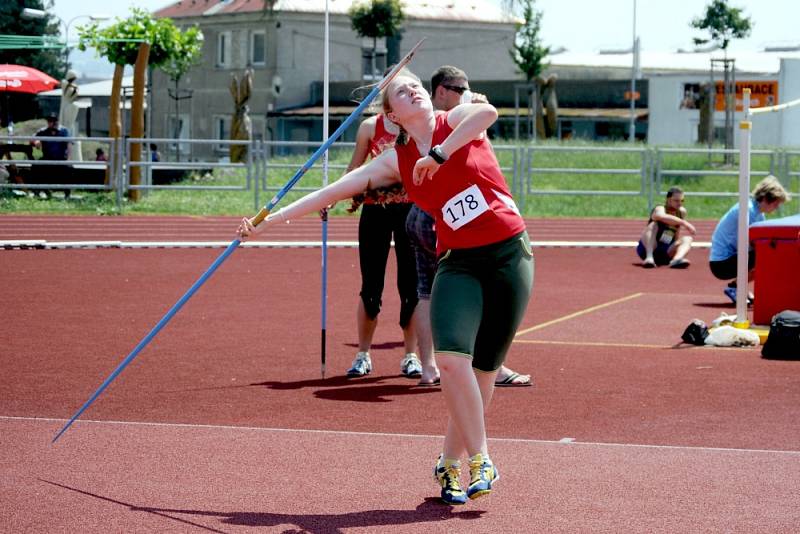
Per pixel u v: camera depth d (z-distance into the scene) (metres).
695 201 37.00
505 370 10.28
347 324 13.91
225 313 14.70
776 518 6.43
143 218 30.50
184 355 11.66
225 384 10.21
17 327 13.34
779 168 33.25
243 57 69.50
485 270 6.62
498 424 8.73
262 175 32.34
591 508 6.61
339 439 8.20
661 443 8.16
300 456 7.73
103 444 8.01
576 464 7.56
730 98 49.53
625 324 14.15
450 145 6.45
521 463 7.57
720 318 13.55
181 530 6.18
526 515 6.48
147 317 14.26
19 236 25.91
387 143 9.84
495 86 66.75
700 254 24.41
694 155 40.78
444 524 6.32
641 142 59.88
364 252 10.62
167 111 74.50
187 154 68.81
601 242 26.56
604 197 36.09
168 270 19.70
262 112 68.38
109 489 6.93
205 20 71.19
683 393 9.95
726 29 69.25
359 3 62.50
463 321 6.52
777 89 61.00
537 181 41.19
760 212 15.67
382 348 12.24
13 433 8.30
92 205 32.06
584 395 9.84
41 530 6.16
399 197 7.07
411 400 9.59
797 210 33.31
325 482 7.11
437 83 9.54
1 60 87.88
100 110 70.75
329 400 9.56
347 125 6.99
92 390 9.88
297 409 9.20
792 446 8.09
